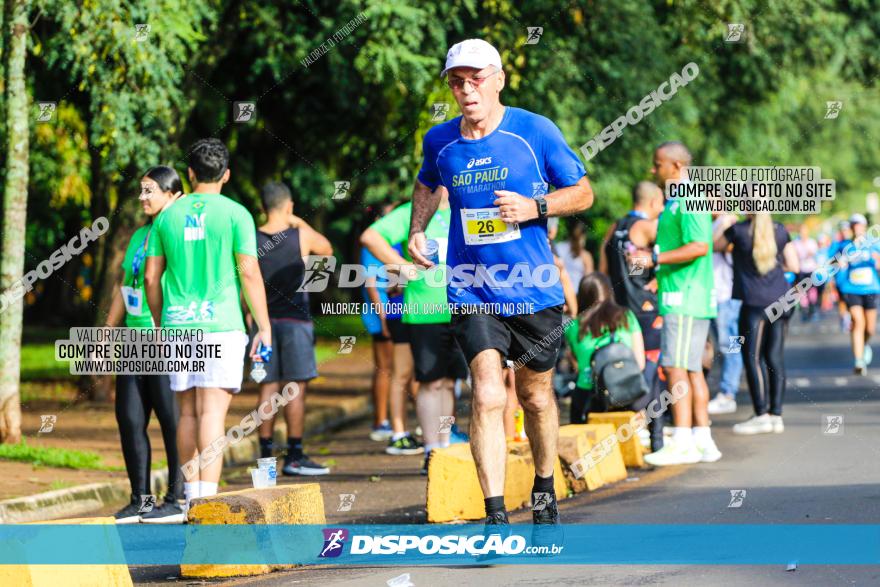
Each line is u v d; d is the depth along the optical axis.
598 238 55.06
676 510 20.72
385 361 34.97
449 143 17.61
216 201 20.92
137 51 31.55
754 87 53.50
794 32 50.06
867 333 48.19
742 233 31.27
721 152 58.84
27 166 30.31
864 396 40.69
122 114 32.38
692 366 26.97
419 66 37.66
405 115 44.06
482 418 16.97
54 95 40.34
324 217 62.44
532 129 17.33
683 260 26.66
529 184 17.34
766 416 31.78
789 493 22.00
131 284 22.05
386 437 35.06
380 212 32.31
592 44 45.16
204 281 20.88
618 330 27.83
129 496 25.66
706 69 51.50
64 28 31.03
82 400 42.69
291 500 18.00
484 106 17.23
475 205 17.38
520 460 22.27
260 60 40.56
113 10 31.06
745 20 46.72
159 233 21.05
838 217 119.25
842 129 85.75
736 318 37.53
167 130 34.97
